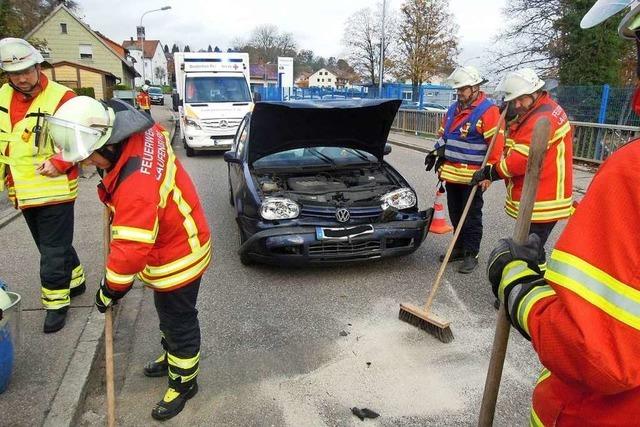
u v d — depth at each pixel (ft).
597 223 3.49
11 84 10.84
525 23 66.18
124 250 7.30
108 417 8.49
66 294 11.70
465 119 15.29
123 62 156.15
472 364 10.83
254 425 8.94
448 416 9.18
